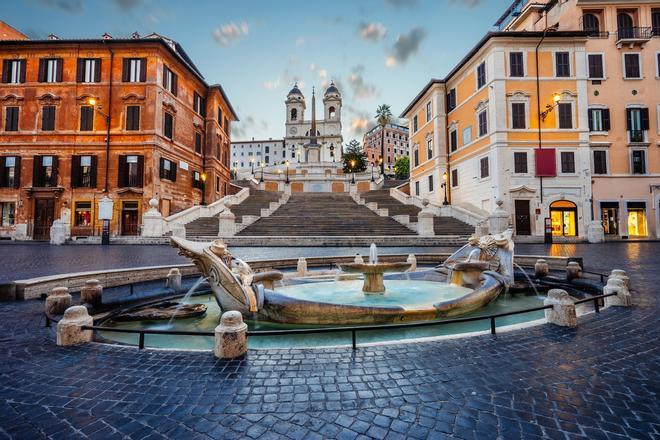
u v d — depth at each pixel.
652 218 27.42
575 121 27.33
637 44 28.31
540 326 4.91
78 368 3.61
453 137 34.28
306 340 5.30
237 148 117.50
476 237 9.34
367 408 2.78
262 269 11.46
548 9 32.69
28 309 6.15
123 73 28.55
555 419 2.58
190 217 26.20
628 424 2.50
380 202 35.50
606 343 4.21
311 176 57.41
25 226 27.73
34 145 28.38
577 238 25.16
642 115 28.14
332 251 17.16
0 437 2.39
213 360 3.81
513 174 27.00
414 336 5.46
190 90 34.19
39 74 28.69
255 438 2.39
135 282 8.91
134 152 28.03
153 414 2.71
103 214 21.53
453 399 2.91
